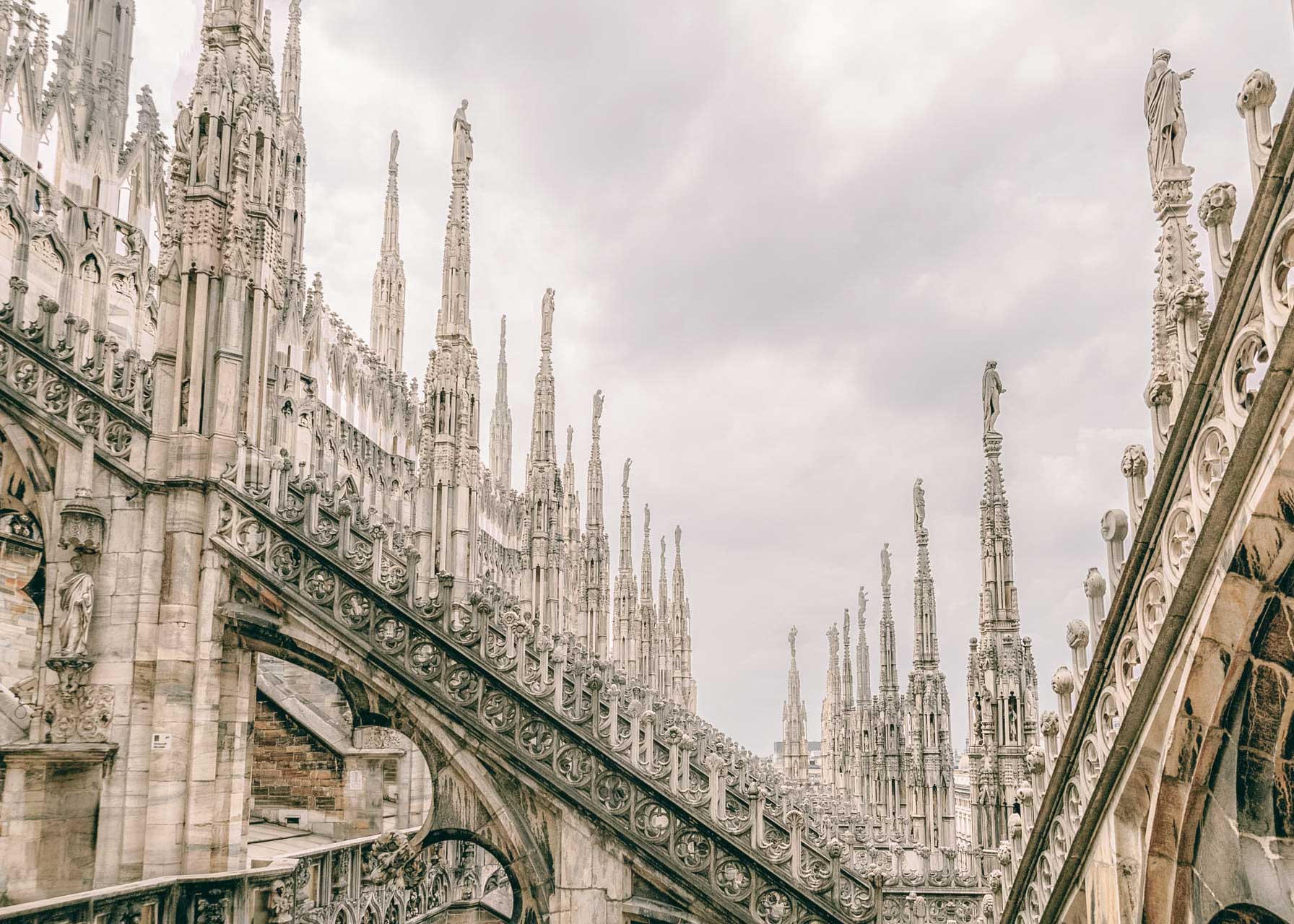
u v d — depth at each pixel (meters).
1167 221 8.55
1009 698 18.84
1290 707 6.98
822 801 32.81
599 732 12.94
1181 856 7.92
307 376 35.69
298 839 21.58
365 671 13.80
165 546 14.70
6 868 13.38
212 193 15.87
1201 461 7.33
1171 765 7.85
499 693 13.37
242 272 15.91
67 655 14.22
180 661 14.32
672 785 12.55
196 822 13.93
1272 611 6.95
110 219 30.03
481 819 12.92
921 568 30.77
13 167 26.16
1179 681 7.64
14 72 27.92
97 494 15.02
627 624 57.72
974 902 16.94
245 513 14.77
